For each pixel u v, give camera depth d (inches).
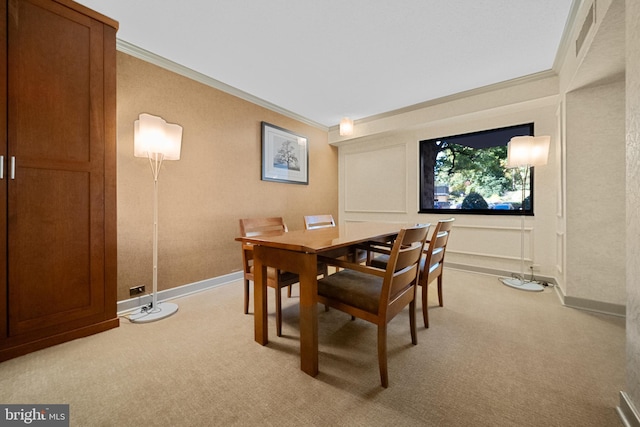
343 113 147.9
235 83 111.6
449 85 114.3
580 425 39.7
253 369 53.9
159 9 69.9
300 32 79.5
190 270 101.0
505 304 88.4
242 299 94.6
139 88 86.4
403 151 155.2
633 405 38.2
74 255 65.4
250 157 123.2
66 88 63.5
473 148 133.4
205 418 41.2
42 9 59.9
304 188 155.2
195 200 102.3
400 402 44.6
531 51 89.2
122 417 41.3
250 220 87.0
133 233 85.7
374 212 167.8
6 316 56.6
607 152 82.6
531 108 113.8
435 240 71.1
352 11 71.1
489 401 44.6
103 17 69.1
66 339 63.7
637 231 37.0
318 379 50.6
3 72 55.5
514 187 121.6
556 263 107.3
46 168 61.1
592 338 65.6
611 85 82.4
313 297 51.5
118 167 82.2
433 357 57.7
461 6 69.4
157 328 72.0
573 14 71.5
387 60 94.7
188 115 99.5
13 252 57.3
